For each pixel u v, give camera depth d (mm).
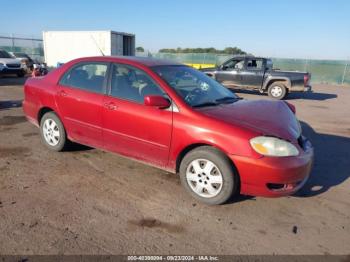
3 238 2875
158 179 4234
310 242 3012
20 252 2703
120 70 4266
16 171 4355
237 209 3549
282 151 3275
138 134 3955
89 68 4598
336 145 6332
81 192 3812
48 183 4020
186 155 3652
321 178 4535
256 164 3248
